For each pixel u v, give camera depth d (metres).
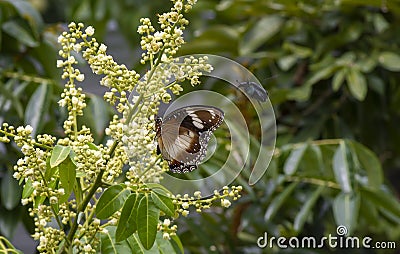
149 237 1.22
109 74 1.23
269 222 1.70
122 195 1.23
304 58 1.97
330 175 1.66
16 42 1.75
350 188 1.59
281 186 1.71
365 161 1.63
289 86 1.94
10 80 1.66
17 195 1.60
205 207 1.24
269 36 1.89
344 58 1.84
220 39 1.91
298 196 1.73
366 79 1.93
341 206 1.60
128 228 1.23
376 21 1.93
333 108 1.95
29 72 1.74
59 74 1.73
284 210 1.79
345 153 1.62
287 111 1.98
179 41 1.22
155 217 1.22
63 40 1.25
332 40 1.92
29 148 1.22
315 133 1.88
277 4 1.94
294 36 1.98
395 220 1.67
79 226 1.25
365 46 1.95
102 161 1.22
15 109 1.68
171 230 1.24
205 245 1.58
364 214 1.68
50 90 1.59
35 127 1.57
